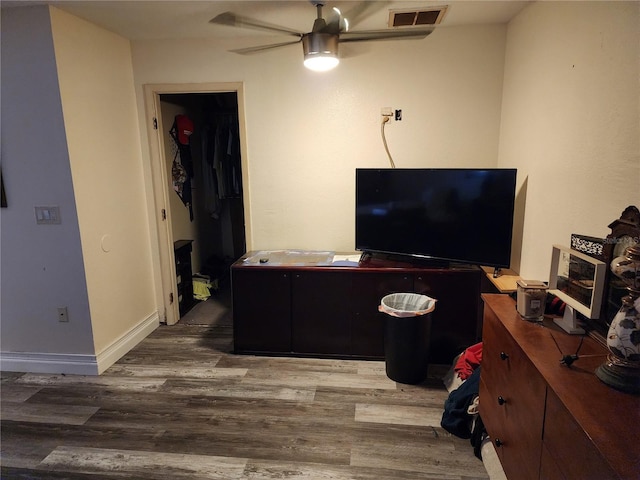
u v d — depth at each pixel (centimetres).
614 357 121
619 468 88
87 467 201
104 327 298
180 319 387
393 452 208
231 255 545
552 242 218
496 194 262
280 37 316
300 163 336
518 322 168
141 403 254
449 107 313
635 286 116
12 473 198
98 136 290
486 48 302
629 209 143
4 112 262
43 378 285
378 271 292
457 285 286
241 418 237
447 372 282
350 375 284
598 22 171
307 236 349
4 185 271
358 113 322
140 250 345
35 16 248
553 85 217
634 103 147
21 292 286
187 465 201
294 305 305
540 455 131
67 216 270
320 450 210
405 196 295
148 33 308
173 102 402
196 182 464
